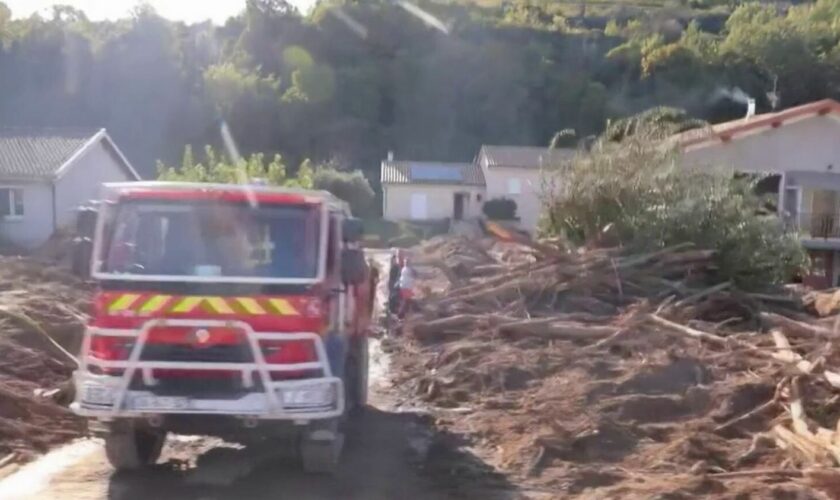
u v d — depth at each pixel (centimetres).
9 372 1104
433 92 7362
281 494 755
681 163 1889
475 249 2200
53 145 3731
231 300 726
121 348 731
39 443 888
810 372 1038
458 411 1091
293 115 7000
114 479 789
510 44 7675
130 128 6631
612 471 819
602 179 1816
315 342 738
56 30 6850
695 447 867
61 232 2681
